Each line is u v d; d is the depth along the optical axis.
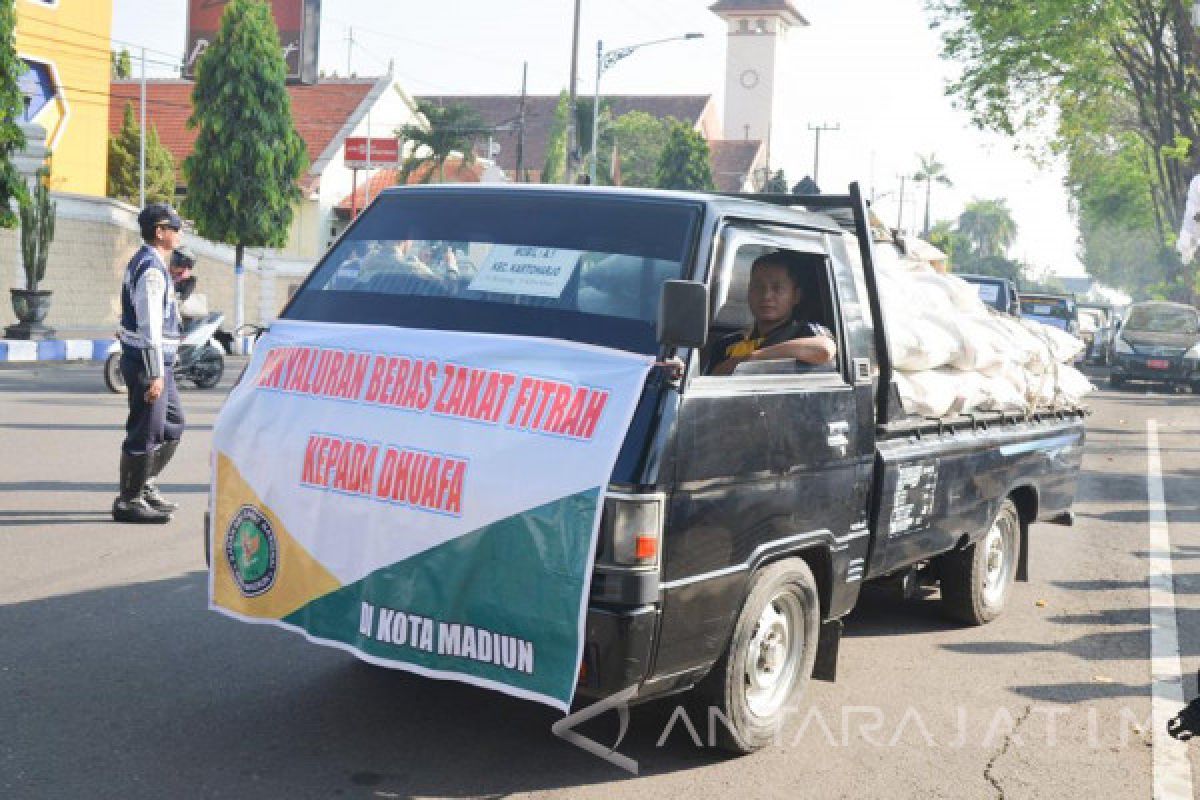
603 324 4.40
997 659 6.61
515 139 91.62
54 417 13.23
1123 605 8.01
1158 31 37.62
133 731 4.70
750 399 4.48
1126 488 13.34
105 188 37.31
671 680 4.28
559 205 4.88
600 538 3.95
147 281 7.89
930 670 6.34
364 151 48.09
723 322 5.36
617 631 3.93
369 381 4.39
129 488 8.21
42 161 27.14
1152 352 29.44
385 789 4.34
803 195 5.71
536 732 4.96
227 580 4.58
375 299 4.83
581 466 3.96
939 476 6.09
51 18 33.91
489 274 4.71
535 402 4.11
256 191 29.09
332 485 4.33
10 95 21.52
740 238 4.77
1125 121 46.56
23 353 21.36
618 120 76.94
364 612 4.23
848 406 5.16
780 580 4.74
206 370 17.12
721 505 4.32
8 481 9.41
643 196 4.80
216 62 28.62
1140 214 56.44
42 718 4.77
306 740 4.73
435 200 5.16
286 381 4.59
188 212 29.30
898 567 5.94
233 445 4.60
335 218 52.31
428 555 4.11
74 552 7.36
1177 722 4.62
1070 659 6.68
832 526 5.07
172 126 55.16
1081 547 10.02
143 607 6.33
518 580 3.98
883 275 6.17
